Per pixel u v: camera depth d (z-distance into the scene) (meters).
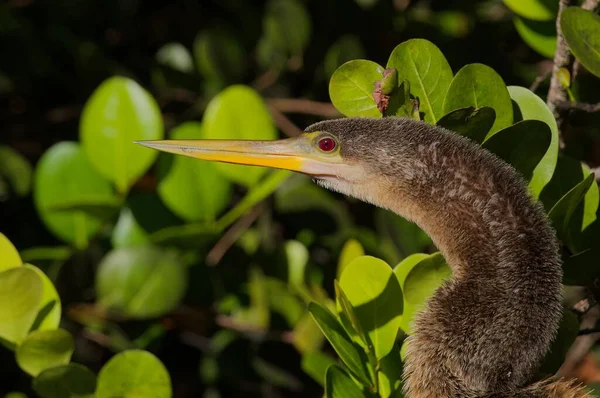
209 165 2.24
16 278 2.09
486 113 2.09
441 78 2.10
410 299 2.11
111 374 2.09
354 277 2.08
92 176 2.24
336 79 2.11
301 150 2.13
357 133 2.11
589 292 2.12
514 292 2.08
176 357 2.32
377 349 2.08
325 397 2.06
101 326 2.24
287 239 2.31
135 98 2.23
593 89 2.17
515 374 2.07
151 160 2.23
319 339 2.25
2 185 2.30
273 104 2.35
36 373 2.10
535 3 2.18
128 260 2.22
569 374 2.33
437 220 2.10
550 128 2.09
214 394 2.30
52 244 2.33
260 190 2.23
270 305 2.26
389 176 2.10
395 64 2.10
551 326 2.07
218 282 2.27
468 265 2.09
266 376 2.28
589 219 2.10
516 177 2.09
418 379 2.08
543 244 2.08
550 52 2.19
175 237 2.22
